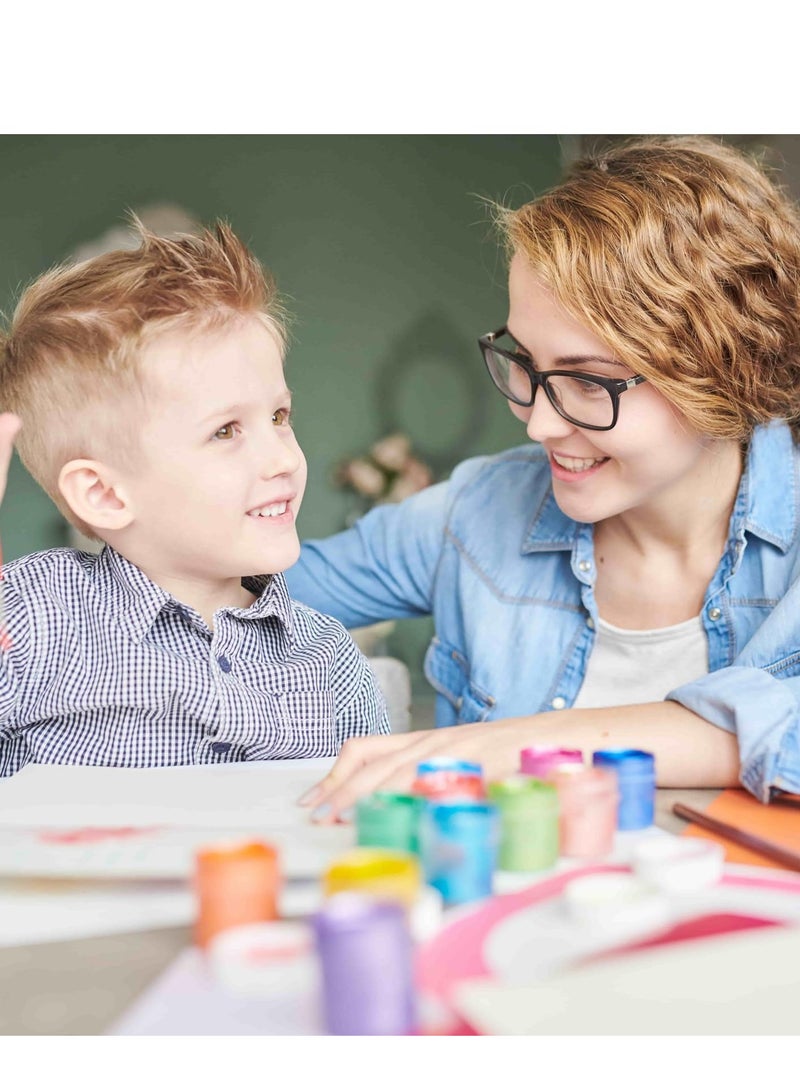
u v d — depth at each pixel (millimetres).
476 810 568
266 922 495
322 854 613
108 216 5242
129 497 1039
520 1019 403
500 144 5699
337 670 1206
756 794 819
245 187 5445
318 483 5602
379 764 775
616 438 1061
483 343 1224
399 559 1467
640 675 1300
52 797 799
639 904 506
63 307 1037
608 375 1057
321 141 5516
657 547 1266
